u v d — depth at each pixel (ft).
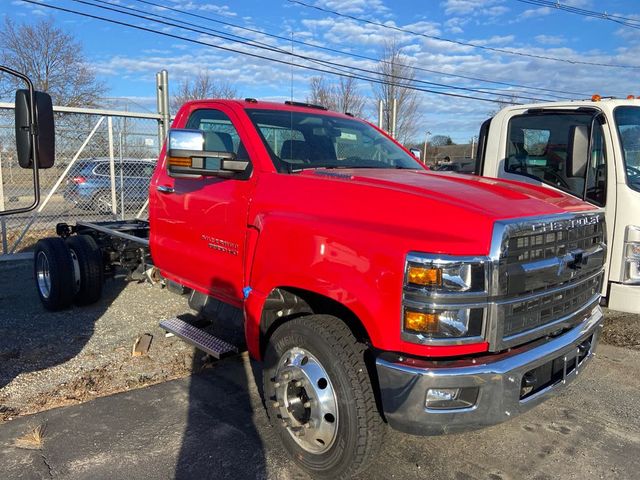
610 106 16.52
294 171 12.03
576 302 10.50
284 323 10.55
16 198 29.37
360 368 9.25
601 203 16.55
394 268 8.47
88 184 34.60
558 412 13.21
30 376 14.43
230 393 13.74
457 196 9.37
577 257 9.98
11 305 21.18
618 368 15.98
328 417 9.56
